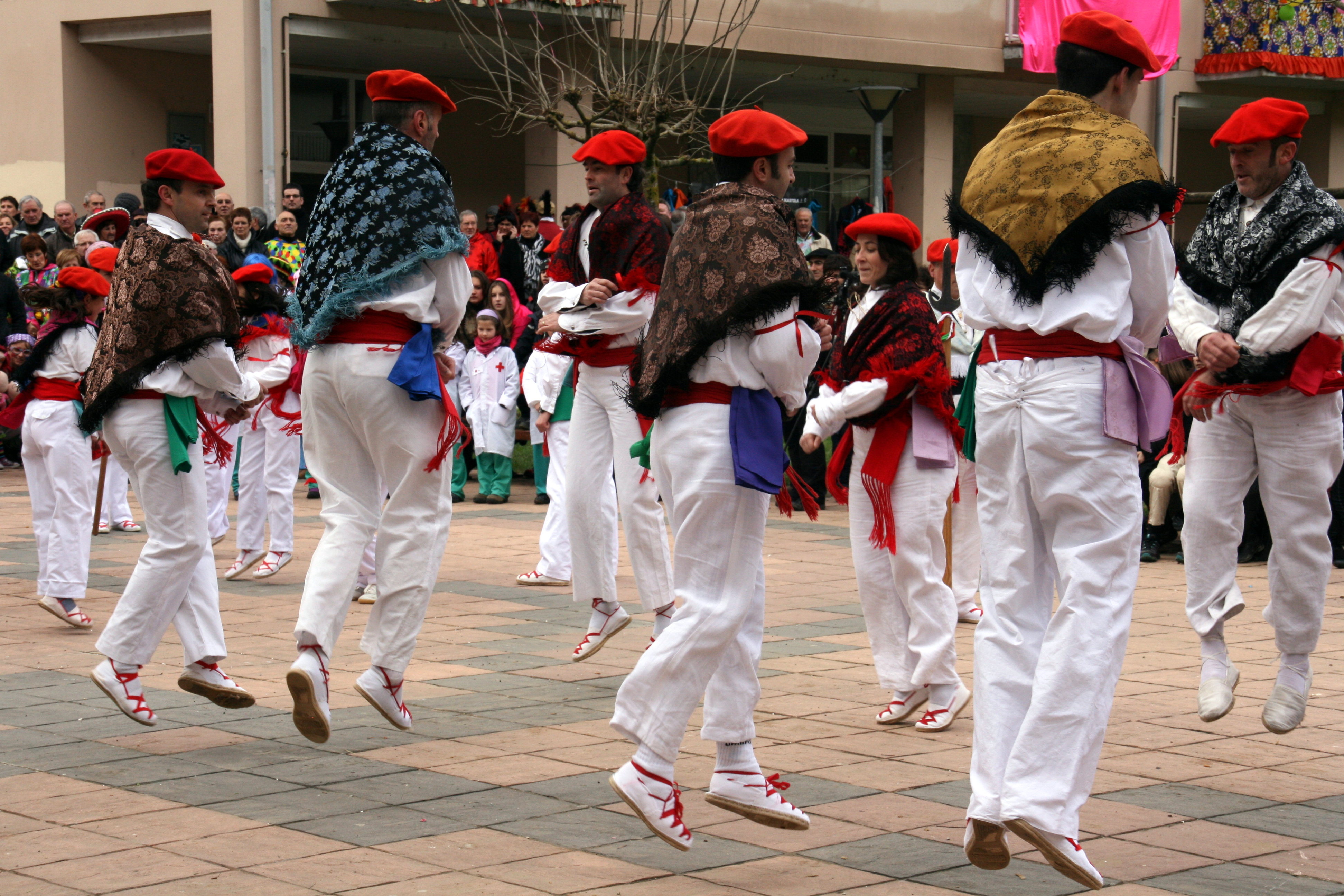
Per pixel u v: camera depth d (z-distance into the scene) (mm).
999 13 21766
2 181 18781
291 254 13969
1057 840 3730
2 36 18641
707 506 4098
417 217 5062
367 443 5141
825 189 23578
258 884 3807
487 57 18469
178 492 5461
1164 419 3914
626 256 6324
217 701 5570
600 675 6480
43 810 4445
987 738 3893
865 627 7707
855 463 5691
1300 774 5027
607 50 16453
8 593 8656
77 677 6375
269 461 9000
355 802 4559
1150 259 3863
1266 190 5398
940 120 22109
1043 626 4031
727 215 4129
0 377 9672
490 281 13422
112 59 18719
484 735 5406
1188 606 5707
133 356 5438
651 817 3986
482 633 7480
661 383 4125
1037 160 3914
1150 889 3873
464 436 5309
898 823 4426
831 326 5723
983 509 4098
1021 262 3881
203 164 5723
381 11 17422
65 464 7410
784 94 22406
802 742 5391
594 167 6430
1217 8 23219
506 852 4094
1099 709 3820
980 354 4113
